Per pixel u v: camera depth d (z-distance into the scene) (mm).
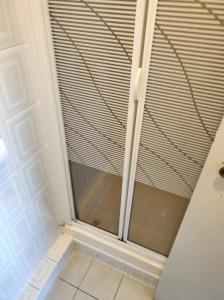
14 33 734
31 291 1206
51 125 981
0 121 784
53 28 764
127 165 984
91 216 1378
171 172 918
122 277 1399
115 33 689
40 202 1157
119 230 1283
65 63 826
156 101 763
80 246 1486
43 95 898
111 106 853
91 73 806
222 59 612
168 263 1028
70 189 1252
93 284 1361
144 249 1272
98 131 955
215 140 640
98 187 1212
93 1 658
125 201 1130
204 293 1030
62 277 1387
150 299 1303
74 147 1077
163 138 836
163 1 583
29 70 834
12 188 930
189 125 763
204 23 581
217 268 894
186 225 855
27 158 967
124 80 769
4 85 760
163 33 632
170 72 689
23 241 1108
